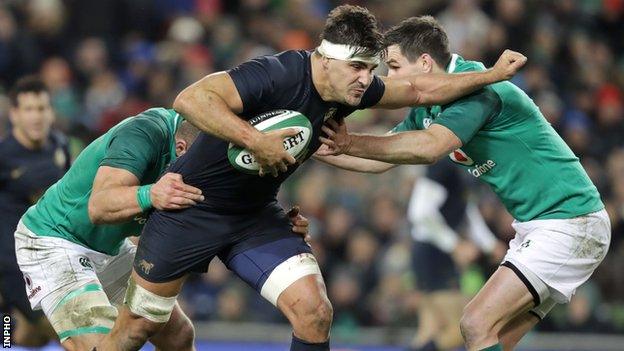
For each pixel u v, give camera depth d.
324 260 44.25
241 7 57.66
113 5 55.28
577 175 24.44
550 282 23.89
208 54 53.72
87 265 24.95
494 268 39.97
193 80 51.31
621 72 58.75
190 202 22.08
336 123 22.36
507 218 42.97
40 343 31.61
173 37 54.25
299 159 22.09
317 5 59.16
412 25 24.59
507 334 25.05
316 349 22.33
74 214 24.55
